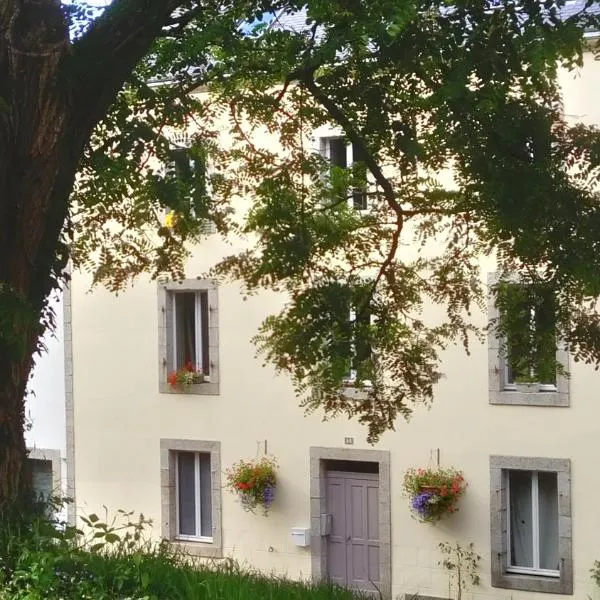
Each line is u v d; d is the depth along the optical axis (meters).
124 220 11.27
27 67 7.78
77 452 20.78
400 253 16.75
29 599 6.56
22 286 8.05
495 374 17.48
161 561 7.59
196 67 10.27
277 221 11.20
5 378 8.01
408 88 9.90
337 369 11.13
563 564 17.22
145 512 20.27
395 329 11.66
